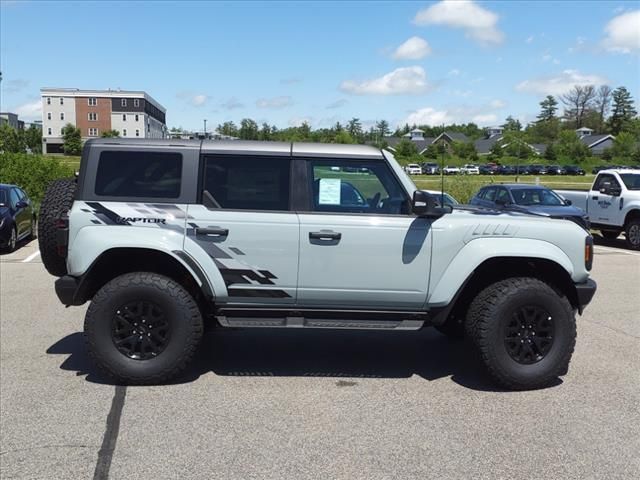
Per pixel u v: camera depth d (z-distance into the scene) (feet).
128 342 16.63
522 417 14.98
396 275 16.85
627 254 47.29
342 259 16.71
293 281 16.72
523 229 17.06
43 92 346.13
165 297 16.42
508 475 12.14
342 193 17.02
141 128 352.08
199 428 14.14
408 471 12.26
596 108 432.25
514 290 16.65
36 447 13.10
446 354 20.20
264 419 14.69
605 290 31.73
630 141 316.60
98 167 16.70
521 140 329.52
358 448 13.23
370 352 20.35
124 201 16.56
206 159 16.87
